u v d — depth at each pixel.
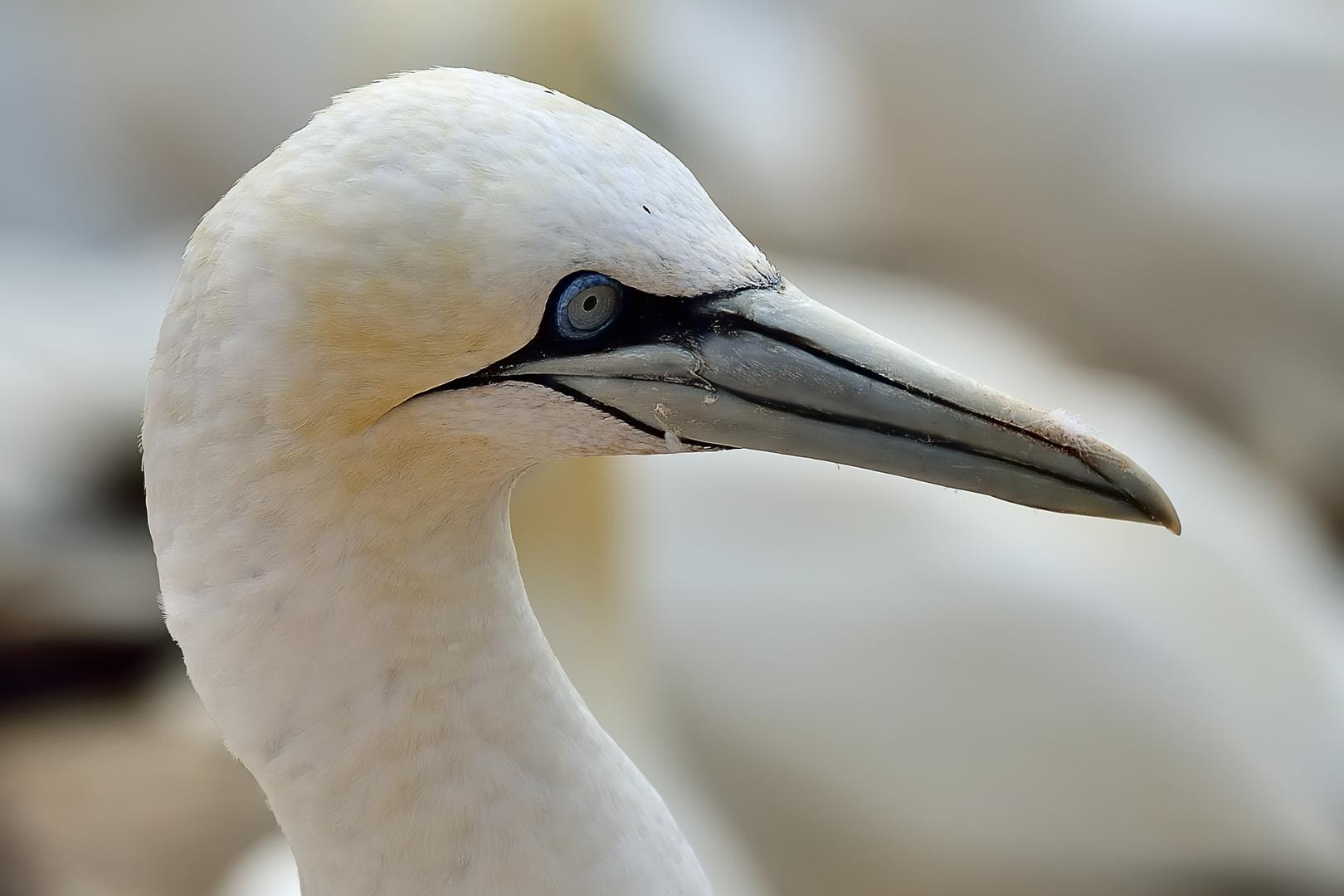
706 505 4.43
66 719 4.54
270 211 2.55
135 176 6.59
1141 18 5.12
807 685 4.24
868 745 4.20
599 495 3.18
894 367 2.58
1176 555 4.24
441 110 2.55
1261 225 4.85
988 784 4.13
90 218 6.48
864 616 4.23
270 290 2.55
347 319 2.55
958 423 2.58
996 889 4.20
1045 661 4.08
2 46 6.46
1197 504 4.36
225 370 2.56
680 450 2.60
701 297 2.58
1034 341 5.35
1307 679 4.04
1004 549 4.29
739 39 6.13
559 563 3.21
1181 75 5.01
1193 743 3.98
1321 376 4.85
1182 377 5.17
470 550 2.59
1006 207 5.40
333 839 2.60
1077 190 5.20
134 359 5.33
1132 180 5.09
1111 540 4.36
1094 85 5.12
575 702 2.62
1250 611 4.16
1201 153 4.95
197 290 2.56
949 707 4.15
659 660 4.14
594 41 3.29
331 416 2.56
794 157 5.87
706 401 2.58
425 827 2.60
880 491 4.43
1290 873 3.97
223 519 2.57
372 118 2.55
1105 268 5.24
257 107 6.43
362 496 2.57
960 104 5.41
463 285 2.54
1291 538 4.55
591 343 2.57
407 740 2.59
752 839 4.36
